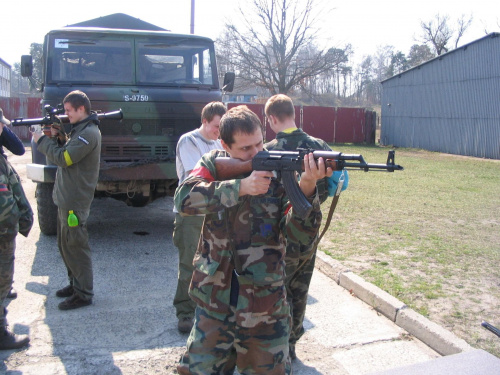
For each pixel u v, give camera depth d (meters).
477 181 12.30
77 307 4.29
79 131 4.02
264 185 2.18
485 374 2.32
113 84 6.39
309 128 26.77
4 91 68.69
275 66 34.47
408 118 25.67
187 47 6.75
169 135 6.33
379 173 13.67
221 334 2.31
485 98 20.62
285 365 2.35
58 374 3.24
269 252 2.31
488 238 6.43
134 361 3.43
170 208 8.58
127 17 7.36
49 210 6.34
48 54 6.26
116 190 6.12
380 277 4.86
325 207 8.47
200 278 2.35
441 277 4.89
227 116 2.35
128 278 5.09
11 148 3.86
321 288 4.89
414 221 7.43
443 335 3.61
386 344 3.74
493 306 4.18
